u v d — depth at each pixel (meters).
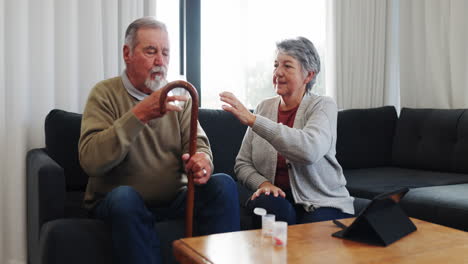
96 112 1.67
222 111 2.56
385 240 1.18
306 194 1.87
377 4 3.53
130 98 1.76
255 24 3.24
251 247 1.15
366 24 3.48
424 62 3.50
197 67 3.00
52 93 2.33
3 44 2.18
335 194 1.92
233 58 3.16
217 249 1.13
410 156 3.00
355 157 3.00
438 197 2.05
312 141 1.77
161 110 1.45
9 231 2.24
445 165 2.81
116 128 1.48
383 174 2.75
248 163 2.06
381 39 3.57
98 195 1.70
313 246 1.17
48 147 2.05
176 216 1.75
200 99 3.03
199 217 1.60
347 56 3.41
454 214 1.93
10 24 2.22
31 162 1.96
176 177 1.77
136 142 1.68
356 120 3.05
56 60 2.38
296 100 2.01
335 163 1.95
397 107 3.70
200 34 3.01
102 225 1.49
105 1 2.49
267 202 1.71
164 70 1.74
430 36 3.41
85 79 2.44
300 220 1.83
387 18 3.62
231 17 3.14
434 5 3.40
